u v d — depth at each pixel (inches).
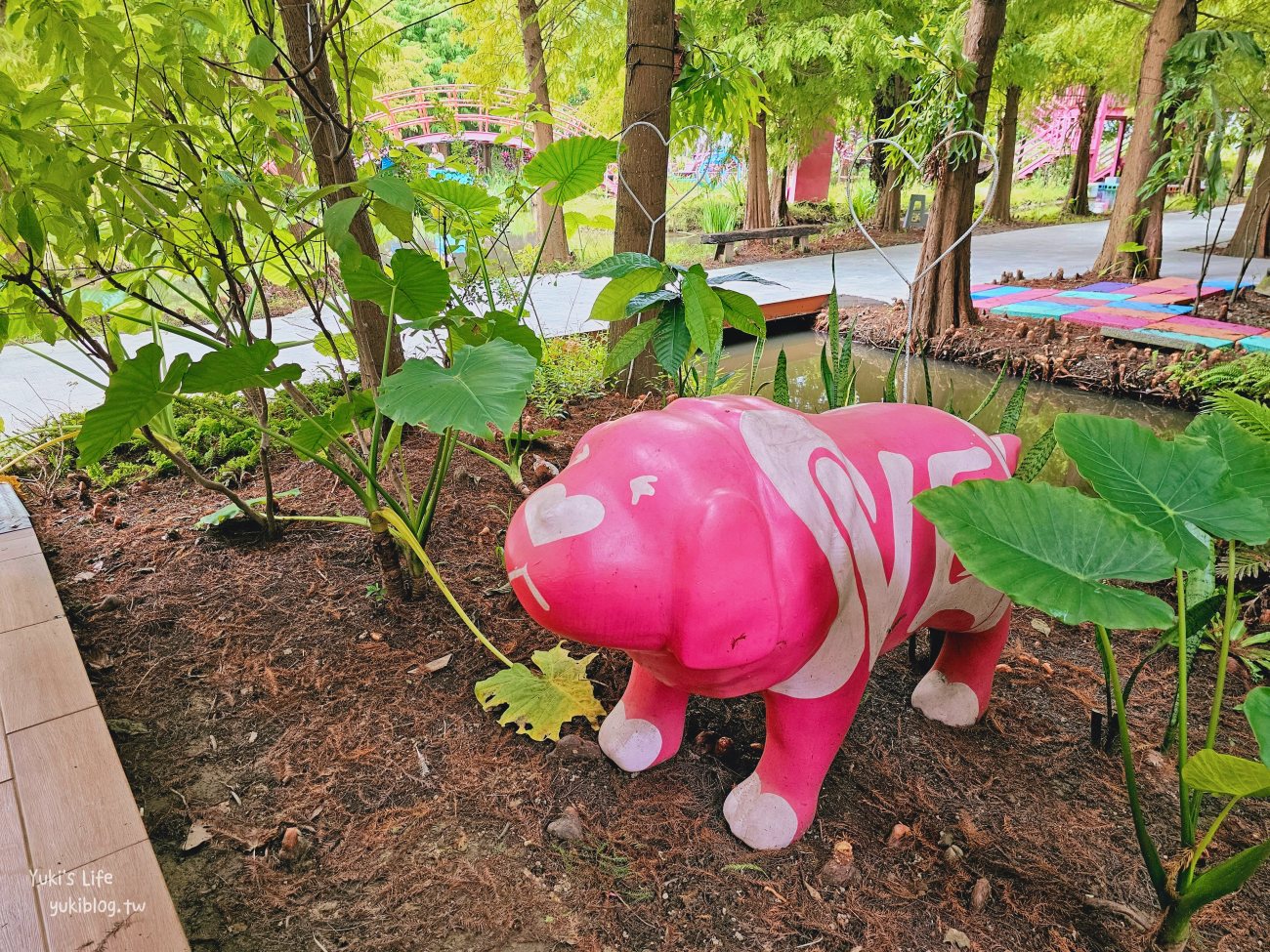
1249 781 33.3
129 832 42.4
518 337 72.0
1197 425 48.8
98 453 54.4
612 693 63.8
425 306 69.8
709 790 53.7
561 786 53.8
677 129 149.2
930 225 186.4
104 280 77.5
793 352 193.5
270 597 75.8
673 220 454.9
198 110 77.5
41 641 60.6
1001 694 65.4
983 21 163.5
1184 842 42.2
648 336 77.9
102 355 69.8
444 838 49.9
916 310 191.9
